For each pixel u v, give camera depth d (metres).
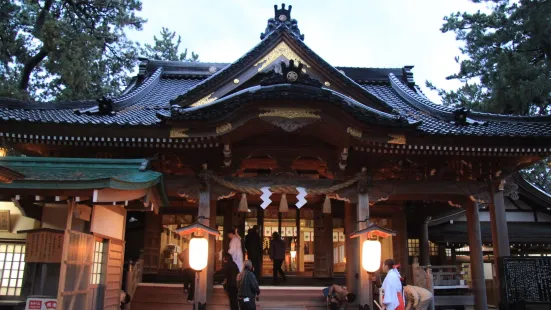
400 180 14.62
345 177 14.59
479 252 15.16
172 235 18.58
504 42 23.17
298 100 12.55
